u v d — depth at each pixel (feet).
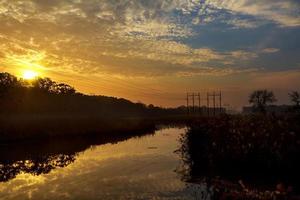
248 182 47.83
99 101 370.12
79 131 192.75
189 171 67.31
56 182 66.33
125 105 455.63
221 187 46.78
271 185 45.32
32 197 55.62
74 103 291.79
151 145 133.69
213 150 70.18
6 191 59.77
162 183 60.95
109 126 228.22
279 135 56.65
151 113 514.27
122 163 87.97
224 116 92.43
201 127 97.45
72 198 54.08
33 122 175.73
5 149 120.16
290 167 52.70
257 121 70.90
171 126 307.78
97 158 98.84
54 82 281.33
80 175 72.95
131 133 209.56
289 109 76.84
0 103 200.54
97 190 58.54
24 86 237.04
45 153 110.73
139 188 58.44
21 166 85.87
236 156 60.85
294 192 39.34
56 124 185.78
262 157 56.80
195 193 51.26
